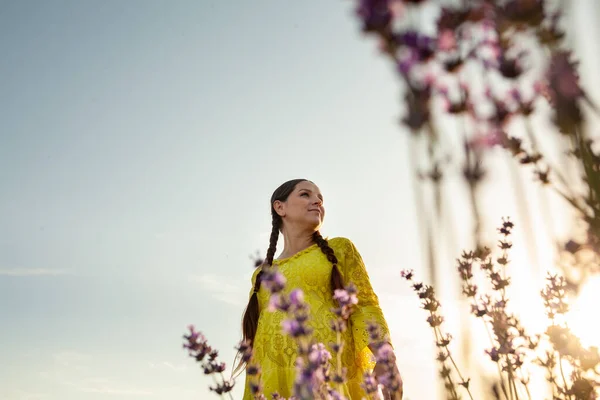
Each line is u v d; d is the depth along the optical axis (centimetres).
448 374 128
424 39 79
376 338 237
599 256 96
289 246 327
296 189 330
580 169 90
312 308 284
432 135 82
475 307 190
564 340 161
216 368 204
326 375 189
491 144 86
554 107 87
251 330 306
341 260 302
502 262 209
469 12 83
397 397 204
